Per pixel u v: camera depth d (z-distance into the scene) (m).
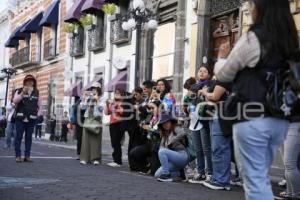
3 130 27.64
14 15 44.88
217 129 8.27
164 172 9.32
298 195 7.40
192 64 17.23
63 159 13.67
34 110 12.26
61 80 31.25
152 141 10.26
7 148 17.69
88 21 25.77
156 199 7.21
